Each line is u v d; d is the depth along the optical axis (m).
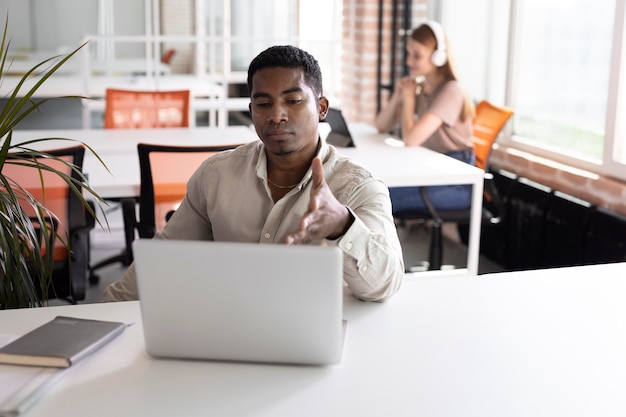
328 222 1.51
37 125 6.16
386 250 1.63
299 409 1.28
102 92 5.82
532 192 3.85
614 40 3.51
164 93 4.57
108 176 3.13
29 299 1.96
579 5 3.88
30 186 2.77
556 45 4.08
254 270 1.33
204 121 8.68
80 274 2.80
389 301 1.75
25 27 9.09
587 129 3.86
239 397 1.32
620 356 1.49
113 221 4.73
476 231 3.31
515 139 4.42
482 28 4.85
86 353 1.44
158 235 1.97
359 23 5.63
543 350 1.51
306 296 1.35
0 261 1.94
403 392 1.34
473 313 1.69
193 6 8.81
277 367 1.43
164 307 1.39
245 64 8.05
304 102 1.67
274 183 1.78
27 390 1.31
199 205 1.92
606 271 1.98
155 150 2.87
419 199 3.64
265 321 1.38
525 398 1.32
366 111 5.68
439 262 3.80
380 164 3.38
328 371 1.41
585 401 1.32
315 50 6.50
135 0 9.06
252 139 3.96
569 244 3.59
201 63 7.71
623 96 3.52
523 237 3.95
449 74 3.93
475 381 1.38
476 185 3.25
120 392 1.33
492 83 4.79
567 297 1.80
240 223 1.82
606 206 3.49
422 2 5.42
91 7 9.14
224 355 1.43
